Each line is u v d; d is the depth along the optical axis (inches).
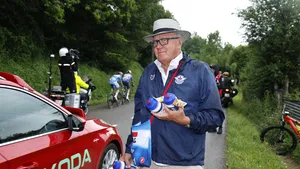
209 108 80.4
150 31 1097.4
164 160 84.0
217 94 82.7
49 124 118.3
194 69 84.6
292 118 278.7
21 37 513.3
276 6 450.6
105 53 826.8
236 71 1193.4
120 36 832.9
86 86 303.3
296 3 435.2
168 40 86.6
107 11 708.0
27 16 570.6
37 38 614.5
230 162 209.3
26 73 485.4
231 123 381.4
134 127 87.0
